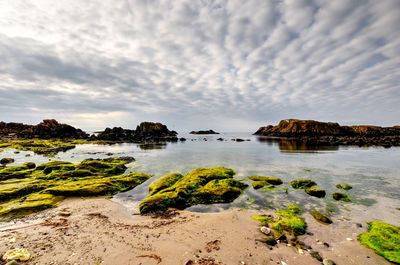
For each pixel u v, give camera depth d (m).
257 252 10.93
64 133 108.75
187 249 11.24
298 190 21.94
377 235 12.34
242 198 19.81
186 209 17.83
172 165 37.00
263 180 25.05
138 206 18.72
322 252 11.00
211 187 21.06
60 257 10.52
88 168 30.86
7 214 16.52
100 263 10.03
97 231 13.55
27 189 22.12
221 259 10.33
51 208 18.12
